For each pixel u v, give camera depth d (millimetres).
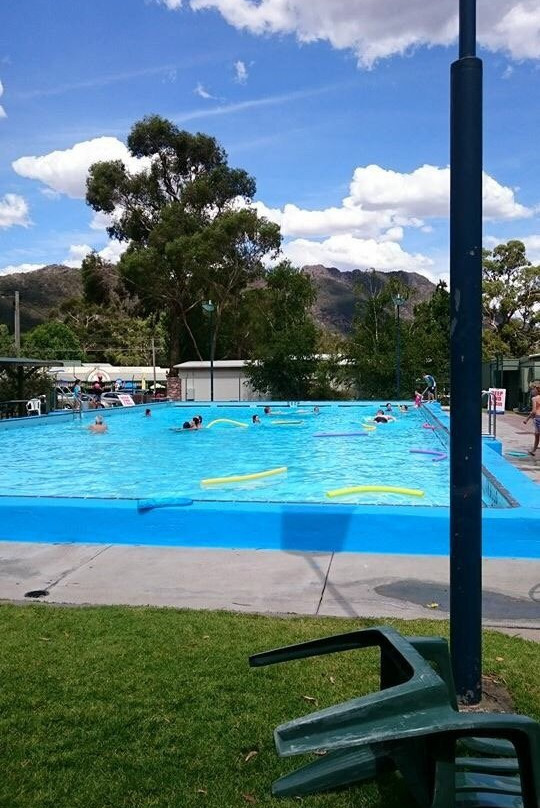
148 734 3088
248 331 46750
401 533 6535
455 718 1975
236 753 2930
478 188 3152
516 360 30578
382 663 2504
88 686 3559
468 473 3234
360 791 2645
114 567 6094
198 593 5324
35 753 2936
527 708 3256
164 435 20141
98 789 2682
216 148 50406
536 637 4387
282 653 2516
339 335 51562
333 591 5355
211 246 43281
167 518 6949
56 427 22312
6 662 3873
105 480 12281
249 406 31047
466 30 3121
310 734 2014
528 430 20656
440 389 37219
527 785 1995
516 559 6281
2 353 40938
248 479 12141
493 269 51656
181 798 2629
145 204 49500
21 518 7172
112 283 53719
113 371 57312
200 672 3715
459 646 3289
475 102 3123
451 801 2020
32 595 5289
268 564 6145
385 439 18797
